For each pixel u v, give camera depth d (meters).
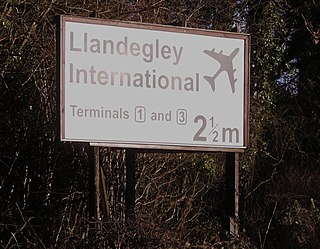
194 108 9.91
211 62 10.05
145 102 9.60
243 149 10.19
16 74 11.57
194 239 11.47
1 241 10.91
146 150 10.25
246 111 10.23
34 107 11.64
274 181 17.09
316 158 18.98
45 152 11.61
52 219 11.25
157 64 9.70
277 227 13.65
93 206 9.43
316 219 14.18
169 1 13.93
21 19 11.68
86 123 9.25
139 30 9.62
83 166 11.57
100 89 9.36
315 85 20.55
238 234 10.70
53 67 11.79
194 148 9.87
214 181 14.16
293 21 20.22
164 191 12.59
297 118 19.19
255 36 17.88
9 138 11.50
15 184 11.43
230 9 16.50
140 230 9.12
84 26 9.32
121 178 11.37
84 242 10.02
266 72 17.81
